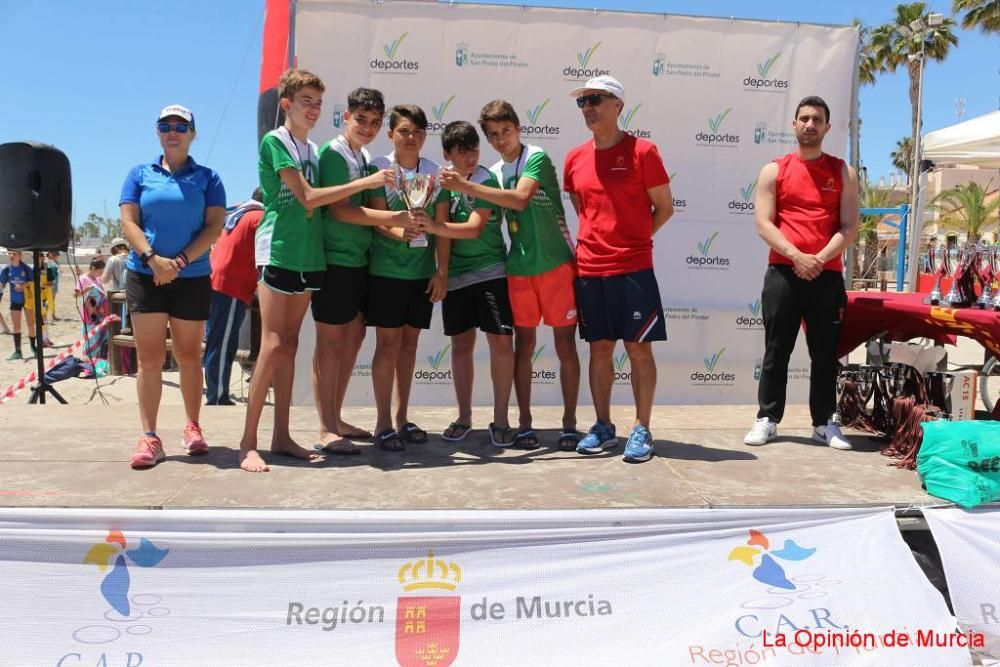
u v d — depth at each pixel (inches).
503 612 109.5
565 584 112.0
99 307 365.7
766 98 208.1
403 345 159.6
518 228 152.2
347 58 196.4
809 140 155.6
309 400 201.9
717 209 209.2
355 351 156.9
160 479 130.0
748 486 131.1
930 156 317.7
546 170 151.0
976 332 154.9
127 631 106.7
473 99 199.8
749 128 208.1
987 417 184.7
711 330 211.8
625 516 115.3
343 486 127.6
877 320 182.7
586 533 114.6
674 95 205.2
